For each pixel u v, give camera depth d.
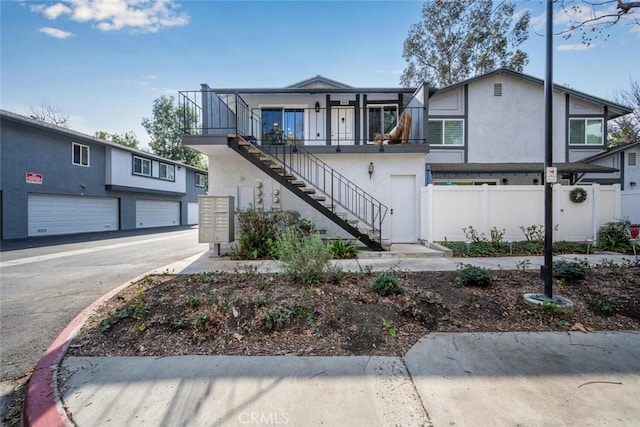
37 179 15.14
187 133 9.15
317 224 9.96
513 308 4.00
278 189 9.98
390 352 3.08
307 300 4.05
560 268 4.79
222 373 2.72
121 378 2.66
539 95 13.02
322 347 3.18
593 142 13.06
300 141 11.06
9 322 4.13
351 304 3.96
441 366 2.81
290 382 2.57
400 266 6.36
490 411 2.18
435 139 13.02
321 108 11.91
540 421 2.07
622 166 12.55
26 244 12.58
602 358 2.91
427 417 2.12
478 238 8.58
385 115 12.10
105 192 19.27
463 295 4.33
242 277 5.21
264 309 3.77
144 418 2.16
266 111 11.91
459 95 13.03
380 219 9.12
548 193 4.06
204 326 3.48
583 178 12.63
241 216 8.34
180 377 2.67
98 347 3.23
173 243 13.27
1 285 5.97
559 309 3.78
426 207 9.25
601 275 5.06
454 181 12.87
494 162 12.97
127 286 5.18
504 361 2.88
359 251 8.22
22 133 14.48
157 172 23.91
